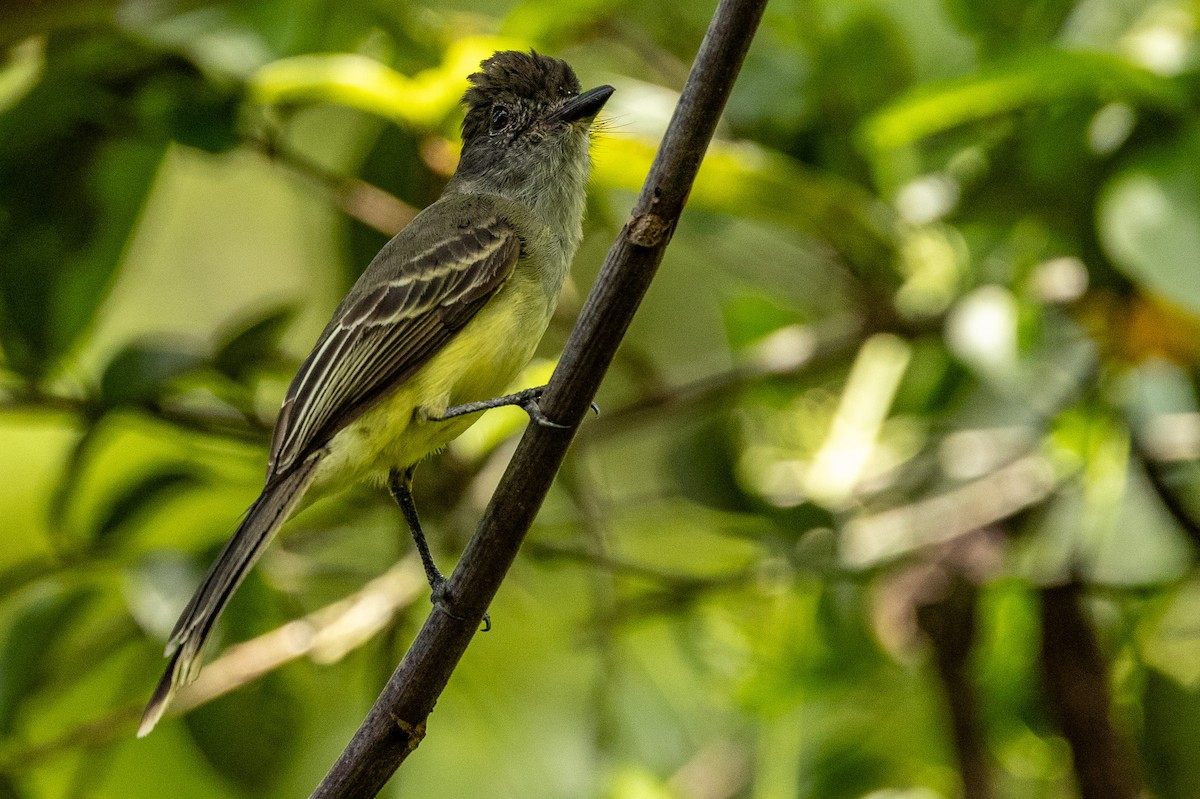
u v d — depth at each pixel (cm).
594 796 877
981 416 930
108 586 866
